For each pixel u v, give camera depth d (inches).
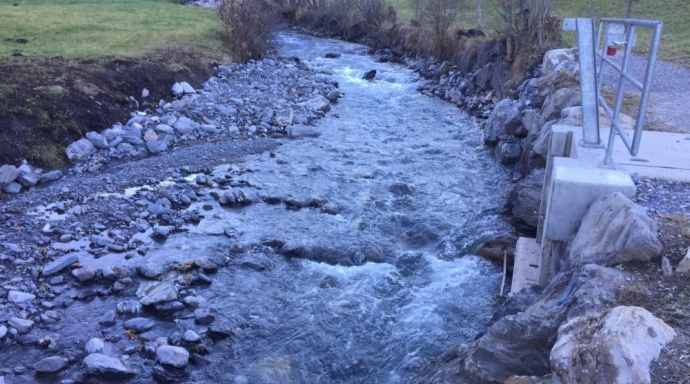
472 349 175.8
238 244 325.1
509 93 563.5
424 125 571.2
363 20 1091.3
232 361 235.1
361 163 462.6
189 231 343.0
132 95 557.0
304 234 341.4
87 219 347.6
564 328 139.9
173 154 468.4
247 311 268.1
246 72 721.0
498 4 674.8
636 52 652.7
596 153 240.8
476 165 459.5
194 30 834.8
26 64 545.3
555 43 594.6
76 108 487.5
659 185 226.1
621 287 163.8
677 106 399.2
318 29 1195.3
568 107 366.6
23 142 429.7
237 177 426.6
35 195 380.5
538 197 343.3
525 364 157.1
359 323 262.7
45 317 253.4
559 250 216.1
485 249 319.3
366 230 350.6
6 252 303.4
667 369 124.6
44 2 1086.4
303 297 282.0
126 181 410.0
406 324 261.7
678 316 149.9
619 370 120.0
